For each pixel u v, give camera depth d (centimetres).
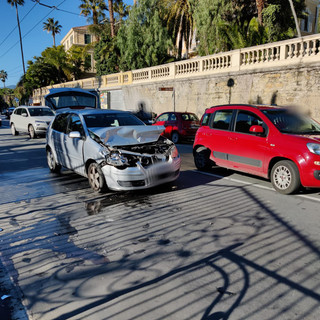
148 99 2369
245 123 684
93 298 281
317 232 409
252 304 265
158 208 522
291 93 1391
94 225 456
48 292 293
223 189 629
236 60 1644
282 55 1419
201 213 494
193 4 2305
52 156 816
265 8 1792
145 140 606
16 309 270
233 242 387
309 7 3078
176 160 620
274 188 608
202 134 796
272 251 360
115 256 360
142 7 2609
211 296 278
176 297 278
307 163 539
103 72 3391
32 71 4722
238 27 1839
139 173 564
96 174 609
